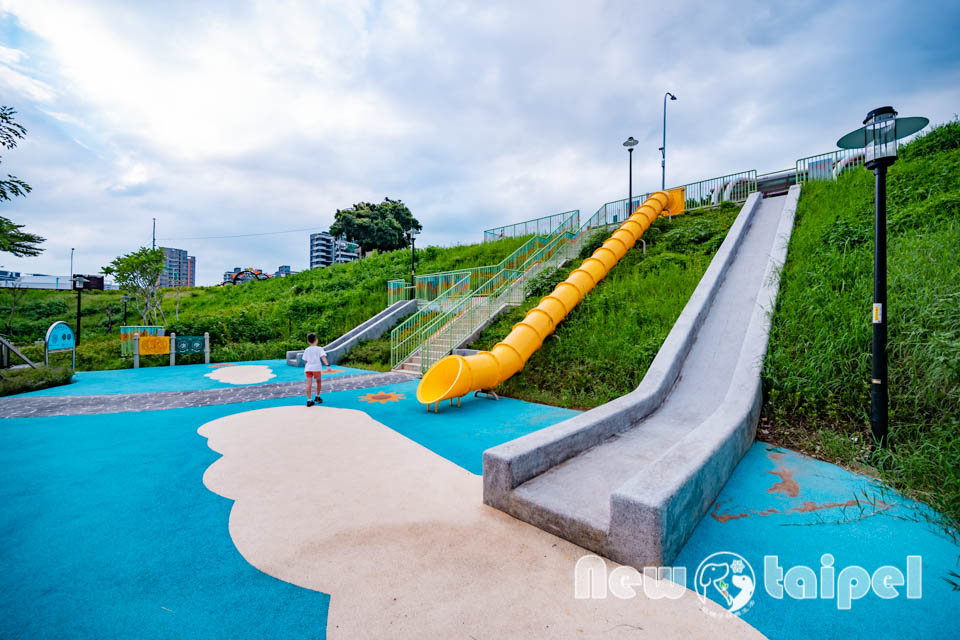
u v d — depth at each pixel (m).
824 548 3.05
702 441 3.97
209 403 8.45
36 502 3.92
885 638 2.20
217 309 29.20
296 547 3.13
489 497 3.84
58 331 12.61
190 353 15.73
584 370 8.55
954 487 3.59
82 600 2.53
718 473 3.87
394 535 3.30
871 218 9.14
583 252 16.27
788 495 3.89
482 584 2.67
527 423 6.74
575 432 4.60
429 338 12.25
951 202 8.19
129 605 2.48
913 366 5.11
